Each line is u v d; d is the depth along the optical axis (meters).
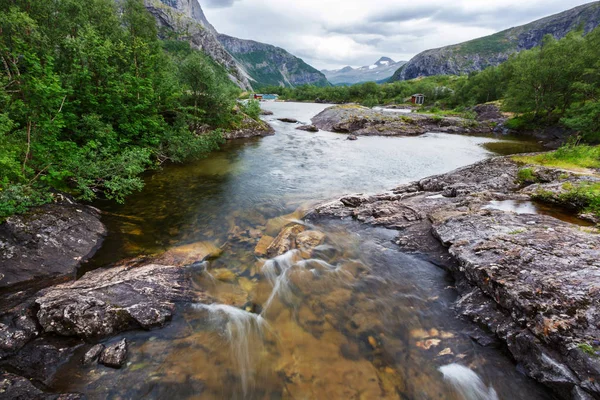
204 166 18.89
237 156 22.27
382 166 21.39
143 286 6.93
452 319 6.78
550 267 6.57
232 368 5.39
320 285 7.96
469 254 7.95
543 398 4.96
